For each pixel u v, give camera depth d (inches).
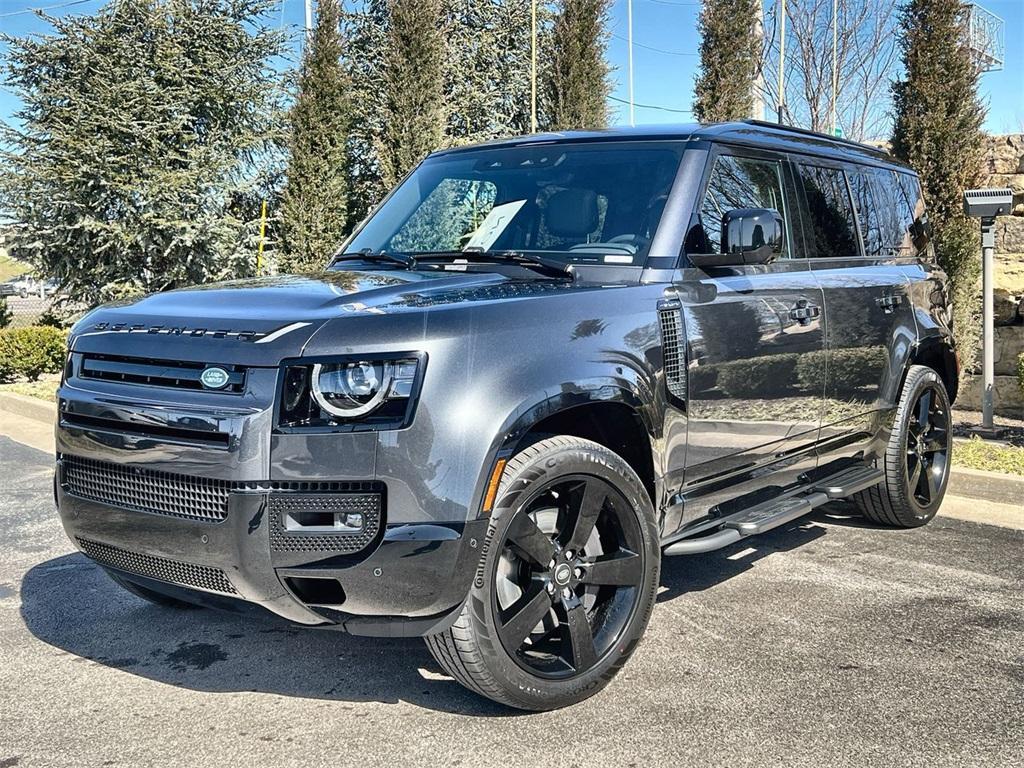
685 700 128.9
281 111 634.2
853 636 152.7
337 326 111.5
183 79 606.9
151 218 583.5
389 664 142.6
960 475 255.0
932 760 112.5
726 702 128.3
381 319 112.5
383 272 147.9
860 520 230.7
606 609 133.1
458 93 757.9
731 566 191.9
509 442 115.0
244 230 633.0
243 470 109.0
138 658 145.5
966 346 379.9
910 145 377.4
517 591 125.0
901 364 203.6
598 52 615.2
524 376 117.8
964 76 369.7
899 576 185.2
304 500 109.1
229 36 624.1
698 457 146.9
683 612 163.9
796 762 111.9
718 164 160.4
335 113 561.9
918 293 214.4
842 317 181.5
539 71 774.5
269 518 109.3
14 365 514.3
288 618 114.2
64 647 150.1
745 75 525.0
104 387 123.0
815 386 173.6
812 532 219.6
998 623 158.9
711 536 150.2
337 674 138.9
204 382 113.3
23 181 582.2
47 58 594.9
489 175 172.2
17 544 210.2
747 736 118.5
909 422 212.1
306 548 109.4
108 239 603.8
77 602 171.6
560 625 128.2
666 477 140.9
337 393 109.5
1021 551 203.5
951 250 372.8
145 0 601.0
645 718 123.5
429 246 165.9
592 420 137.8
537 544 121.8
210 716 125.3
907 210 226.1
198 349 115.0
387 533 108.8
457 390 112.5
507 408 115.0
